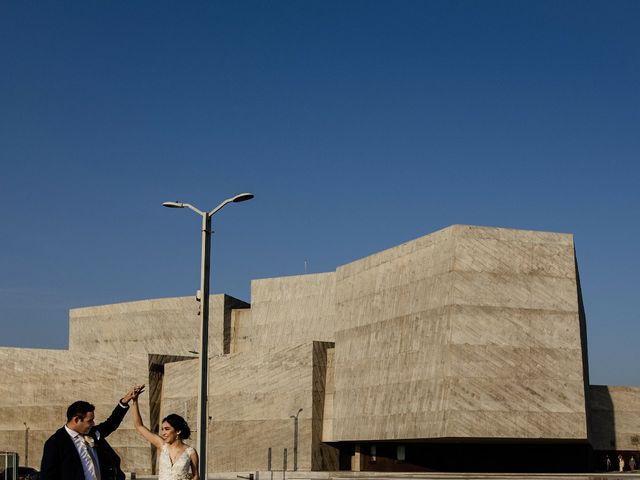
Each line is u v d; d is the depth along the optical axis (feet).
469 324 221.46
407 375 235.40
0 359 331.57
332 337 329.93
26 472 184.03
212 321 360.28
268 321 350.02
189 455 39.93
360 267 264.72
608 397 276.62
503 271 225.97
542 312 226.99
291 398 273.95
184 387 301.43
